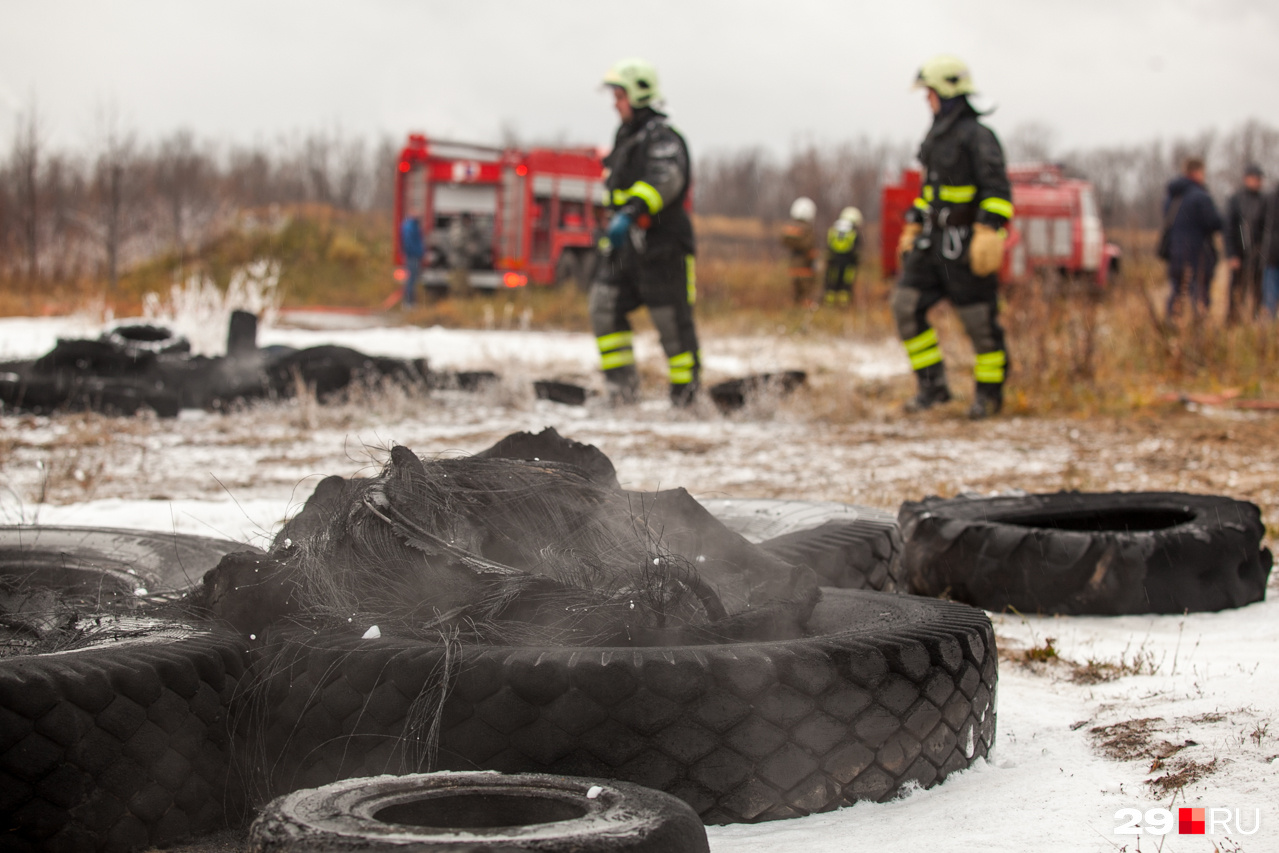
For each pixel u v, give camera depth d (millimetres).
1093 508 5113
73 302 22141
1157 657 3676
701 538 3148
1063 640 4020
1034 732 2975
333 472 7402
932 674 2504
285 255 34656
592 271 27594
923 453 8633
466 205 27547
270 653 2516
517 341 18297
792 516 4445
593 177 27812
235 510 5711
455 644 2377
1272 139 51375
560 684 2221
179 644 2451
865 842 2162
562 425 10133
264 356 11648
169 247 35219
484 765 2229
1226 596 4402
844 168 64000
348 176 58406
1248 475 7520
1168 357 12562
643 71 10625
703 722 2238
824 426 10328
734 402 10984
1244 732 2668
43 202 33031
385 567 2752
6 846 2047
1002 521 4949
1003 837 2180
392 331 19422
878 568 3889
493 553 2932
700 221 65688
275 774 2428
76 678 2139
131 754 2182
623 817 1728
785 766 2285
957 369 14133
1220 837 2119
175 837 2262
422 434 9367
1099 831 2191
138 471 7348
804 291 26109
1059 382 11883
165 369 10859
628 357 11422
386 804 1773
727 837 2201
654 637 2564
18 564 3568
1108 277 24812
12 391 10008
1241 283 14094
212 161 57094
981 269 10445
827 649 2385
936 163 10531
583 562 2855
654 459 8219
